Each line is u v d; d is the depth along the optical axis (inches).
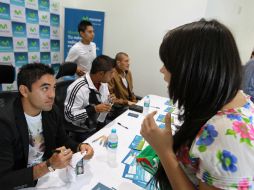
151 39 139.6
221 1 129.3
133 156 48.9
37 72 41.9
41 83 42.0
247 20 150.2
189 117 21.5
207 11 124.6
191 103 20.8
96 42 147.0
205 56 18.9
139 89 151.2
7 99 52.1
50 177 40.0
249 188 17.2
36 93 42.0
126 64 105.3
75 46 124.1
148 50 142.1
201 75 19.1
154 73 144.3
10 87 112.4
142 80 148.8
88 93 72.3
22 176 36.3
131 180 40.6
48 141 49.1
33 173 37.0
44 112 47.3
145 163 34.2
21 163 42.9
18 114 41.3
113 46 150.2
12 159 38.9
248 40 151.3
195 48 19.1
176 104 22.2
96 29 144.4
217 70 18.9
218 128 18.2
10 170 37.9
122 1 139.5
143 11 136.8
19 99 43.4
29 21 121.0
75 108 69.5
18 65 120.8
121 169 43.7
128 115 75.9
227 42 19.1
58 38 145.3
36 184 38.0
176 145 22.7
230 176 17.0
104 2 144.3
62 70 76.7
